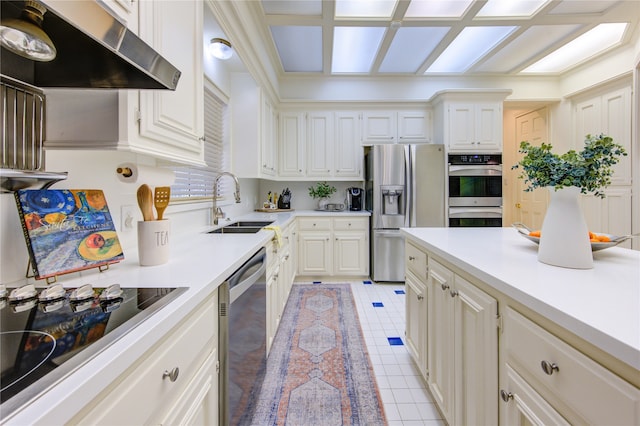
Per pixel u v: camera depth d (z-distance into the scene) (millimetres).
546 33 2906
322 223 3590
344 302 2883
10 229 828
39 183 892
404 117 3865
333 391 1590
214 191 2217
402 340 2135
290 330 2281
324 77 3957
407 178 3471
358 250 3607
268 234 1810
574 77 3752
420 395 1561
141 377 566
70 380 427
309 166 3861
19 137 845
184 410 730
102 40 653
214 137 2555
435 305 1405
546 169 996
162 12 1043
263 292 1574
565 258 981
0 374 434
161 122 1039
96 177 1136
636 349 479
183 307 698
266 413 1430
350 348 2023
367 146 3730
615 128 3320
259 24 2639
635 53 3055
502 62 3547
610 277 875
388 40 2920
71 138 892
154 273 958
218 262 1106
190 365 778
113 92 890
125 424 519
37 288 791
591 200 3527
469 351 1077
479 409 1004
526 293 748
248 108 2826
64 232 896
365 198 3916
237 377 1110
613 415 534
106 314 633
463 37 2994
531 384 758
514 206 4668
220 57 2102
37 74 865
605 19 2672
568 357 638
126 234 1302
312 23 2629
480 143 3555
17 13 652
